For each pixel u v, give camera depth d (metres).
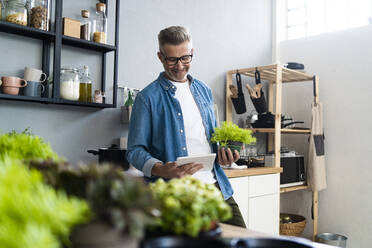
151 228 0.75
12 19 2.01
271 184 3.09
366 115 3.50
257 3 4.05
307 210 3.90
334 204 3.70
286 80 3.92
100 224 0.58
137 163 1.70
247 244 0.73
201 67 3.38
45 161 0.75
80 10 2.47
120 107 2.71
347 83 3.63
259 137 3.92
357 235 3.53
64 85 2.22
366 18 3.68
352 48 3.61
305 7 4.16
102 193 0.60
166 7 3.08
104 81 2.59
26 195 0.52
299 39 4.04
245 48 3.88
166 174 1.54
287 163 3.47
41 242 0.47
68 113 2.41
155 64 2.98
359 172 3.53
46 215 0.51
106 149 2.31
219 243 0.68
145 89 1.86
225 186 1.94
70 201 0.59
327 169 3.76
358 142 3.54
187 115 1.88
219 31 3.57
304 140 3.95
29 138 1.02
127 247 0.60
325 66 3.80
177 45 1.75
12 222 0.48
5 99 2.07
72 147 2.43
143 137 1.78
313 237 3.69
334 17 3.92
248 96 3.88
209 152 1.94
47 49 2.30
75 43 2.35
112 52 2.68
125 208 0.59
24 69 2.15
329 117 3.75
